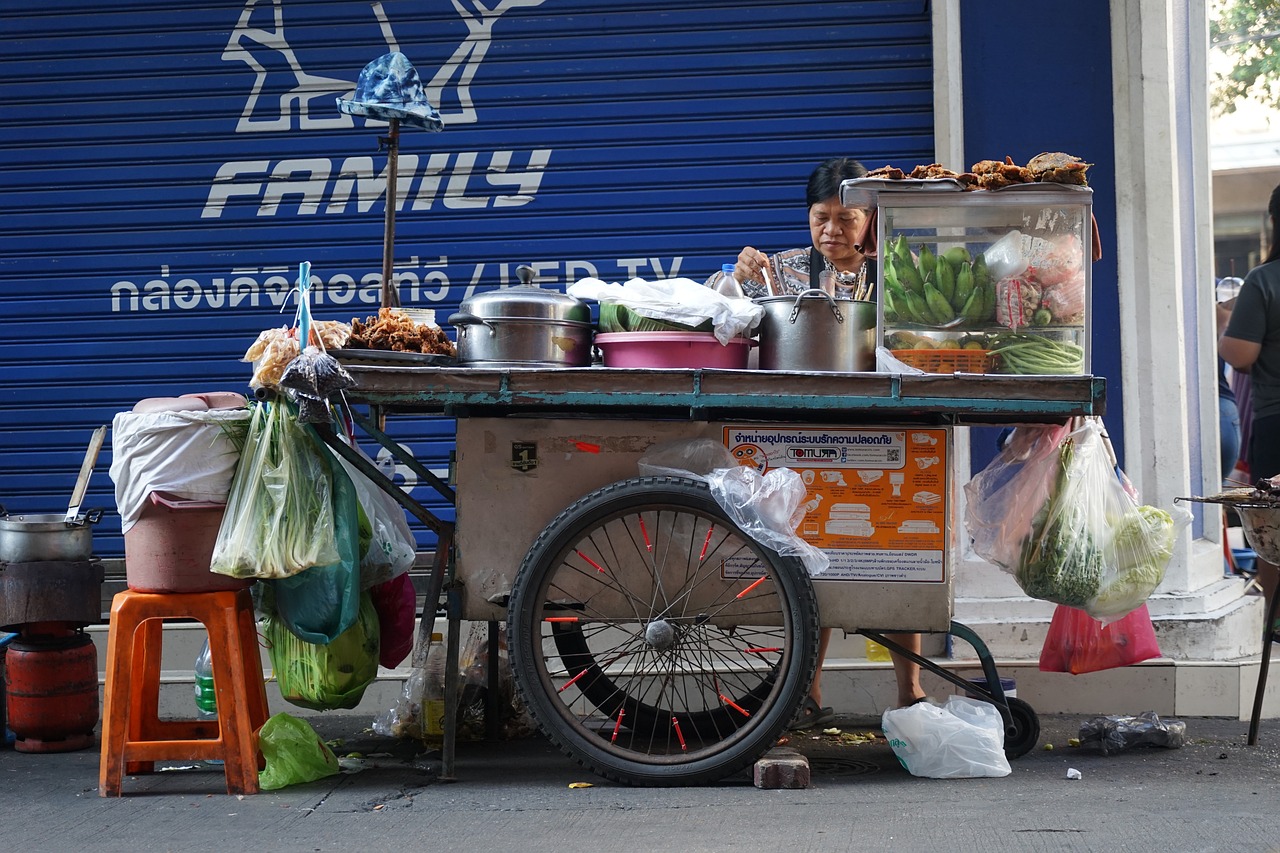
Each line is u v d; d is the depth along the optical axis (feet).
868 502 17.67
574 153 25.86
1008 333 17.90
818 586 17.72
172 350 26.37
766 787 17.13
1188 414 25.04
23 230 26.58
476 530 17.88
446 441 25.86
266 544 16.84
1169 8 23.44
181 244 26.35
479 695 20.77
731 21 25.63
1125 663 19.80
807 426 17.67
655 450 17.74
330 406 17.15
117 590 25.63
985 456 23.56
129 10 26.53
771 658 21.65
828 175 21.49
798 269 22.38
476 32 26.03
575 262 25.84
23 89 26.58
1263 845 13.92
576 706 21.90
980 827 14.85
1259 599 23.97
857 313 17.58
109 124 26.50
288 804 16.71
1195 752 19.48
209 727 19.27
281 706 23.50
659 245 25.70
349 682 18.45
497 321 17.34
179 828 15.57
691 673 18.51
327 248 26.13
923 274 18.01
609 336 17.80
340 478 17.61
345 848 14.48
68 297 26.53
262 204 26.27
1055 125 23.90
